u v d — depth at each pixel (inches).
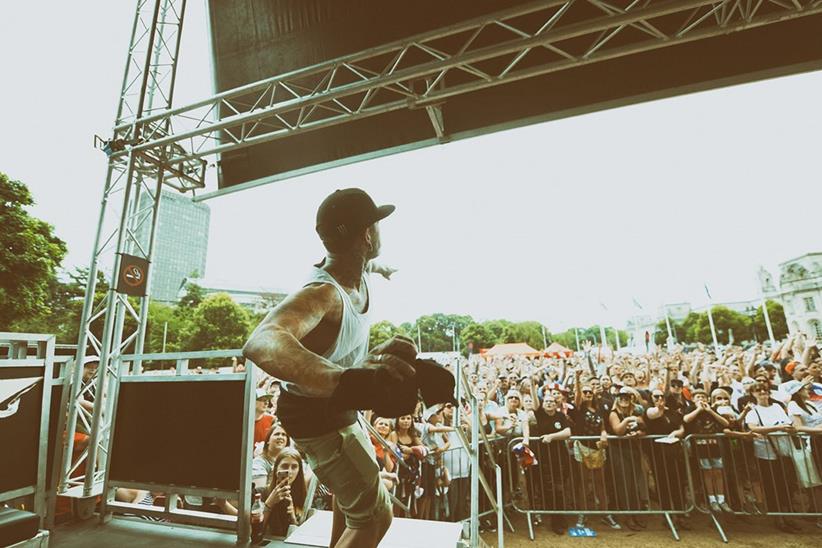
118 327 188.1
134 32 217.5
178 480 106.9
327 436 44.3
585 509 203.6
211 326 2050.9
